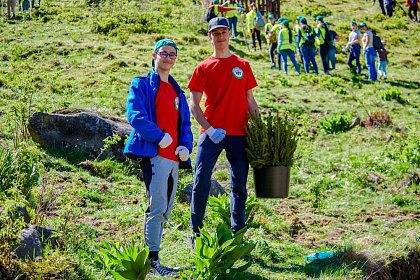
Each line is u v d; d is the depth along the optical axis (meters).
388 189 10.31
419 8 31.69
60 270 5.32
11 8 23.95
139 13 24.61
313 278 6.02
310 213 8.87
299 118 15.15
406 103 17.75
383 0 31.70
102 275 5.59
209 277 5.36
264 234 7.52
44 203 7.31
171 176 5.84
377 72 21.95
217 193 8.98
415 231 7.62
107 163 9.57
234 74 6.22
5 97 13.31
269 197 6.30
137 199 8.42
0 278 5.02
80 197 7.98
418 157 11.67
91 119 10.02
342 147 13.18
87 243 6.36
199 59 19.75
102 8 24.44
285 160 6.26
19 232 5.60
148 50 19.98
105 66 17.44
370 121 14.72
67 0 26.42
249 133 6.21
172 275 5.70
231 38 24.17
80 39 20.70
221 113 6.23
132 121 5.61
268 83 18.34
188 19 24.36
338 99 17.55
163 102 5.80
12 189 6.47
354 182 10.48
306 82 19.06
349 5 31.83
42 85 14.89
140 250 5.37
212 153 6.20
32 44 19.23
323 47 20.88
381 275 6.50
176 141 5.87
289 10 29.89
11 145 9.55
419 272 6.81
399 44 26.27
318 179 10.23
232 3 26.70
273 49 20.80
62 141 9.95
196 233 6.25
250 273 5.97
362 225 8.34
